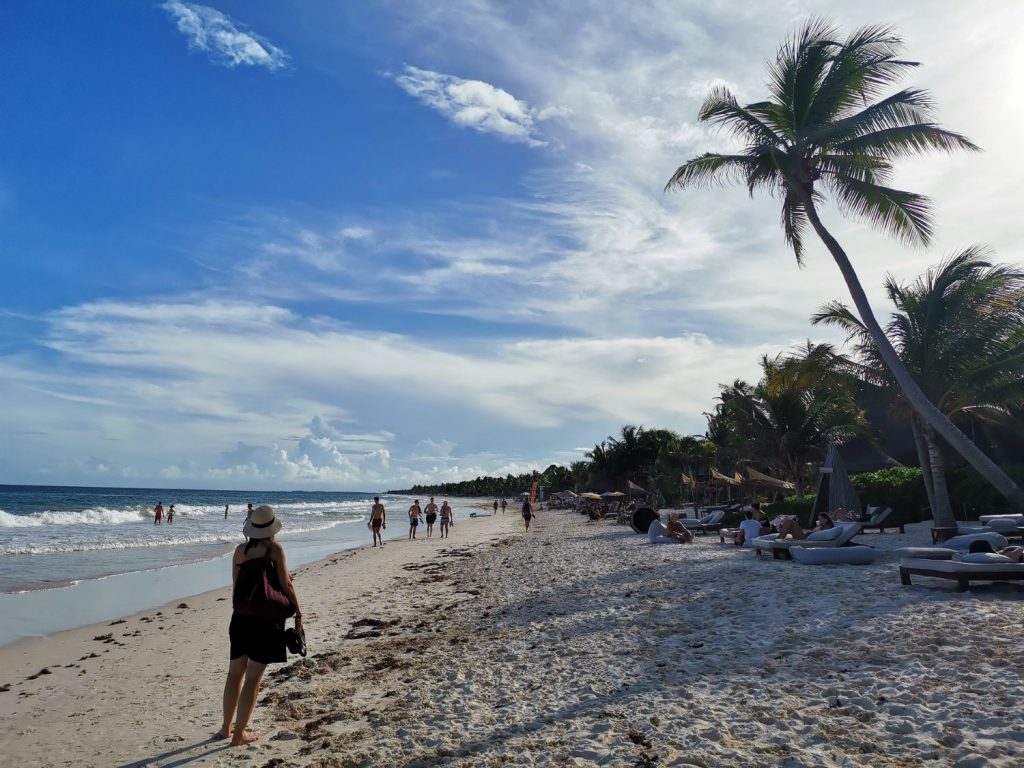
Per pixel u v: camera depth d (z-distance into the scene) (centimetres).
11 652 960
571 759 425
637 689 558
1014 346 1644
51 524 4469
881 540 1652
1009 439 2580
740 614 812
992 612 691
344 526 4938
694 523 2412
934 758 374
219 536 3372
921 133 1478
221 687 707
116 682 764
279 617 511
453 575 1648
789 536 1422
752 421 3244
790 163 1598
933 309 1733
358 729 527
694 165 1728
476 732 494
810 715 456
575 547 2170
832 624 705
